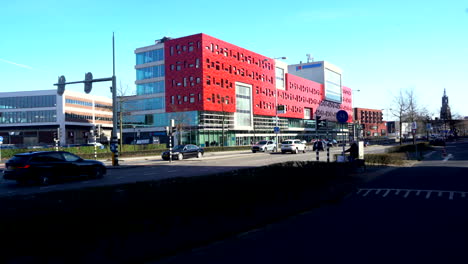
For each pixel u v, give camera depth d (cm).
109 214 639
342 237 683
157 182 1029
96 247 535
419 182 1473
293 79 8862
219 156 3869
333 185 1308
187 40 6275
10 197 802
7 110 8619
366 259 551
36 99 8456
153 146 4747
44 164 1586
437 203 1020
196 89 6141
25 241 506
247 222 769
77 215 620
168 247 590
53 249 503
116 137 2669
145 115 6656
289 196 999
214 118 6381
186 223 686
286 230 747
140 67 6825
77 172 1711
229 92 6656
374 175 1775
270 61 7962
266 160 3050
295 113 8838
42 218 594
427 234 693
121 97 4384
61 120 8262
